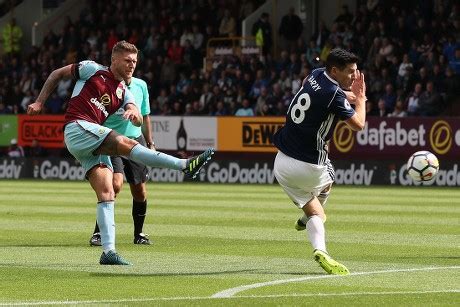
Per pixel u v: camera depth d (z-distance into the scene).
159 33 53.81
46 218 24.11
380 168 42.91
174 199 31.97
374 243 18.05
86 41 55.69
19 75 56.41
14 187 40.19
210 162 46.69
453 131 41.69
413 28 46.66
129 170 17.88
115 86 14.55
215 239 18.89
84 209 27.17
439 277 13.11
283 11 53.06
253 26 51.59
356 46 47.19
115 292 11.80
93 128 14.08
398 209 27.39
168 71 51.69
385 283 12.52
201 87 49.97
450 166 41.62
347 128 43.81
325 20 52.34
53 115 50.34
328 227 21.58
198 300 11.07
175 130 47.91
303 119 13.59
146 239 18.09
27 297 11.42
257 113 47.19
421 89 43.69
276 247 17.38
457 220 23.62
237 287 12.19
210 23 54.00
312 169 13.66
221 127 46.81
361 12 48.06
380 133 43.16
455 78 43.62
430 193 36.16
